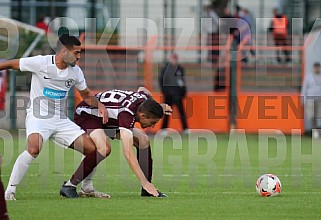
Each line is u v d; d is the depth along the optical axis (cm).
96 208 2533
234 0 7338
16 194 2972
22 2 7056
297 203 2722
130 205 2612
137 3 7406
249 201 2761
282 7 7538
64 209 2505
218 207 2586
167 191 3145
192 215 2402
